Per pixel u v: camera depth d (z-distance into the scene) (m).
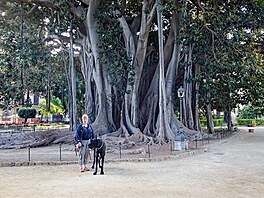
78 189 8.82
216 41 24.22
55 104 51.78
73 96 25.19
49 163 13.41
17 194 8.29
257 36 25.34
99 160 11.55
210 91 26.03
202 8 22.94
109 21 23.84
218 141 24.52
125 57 23.27
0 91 27.84
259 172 11.54
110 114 23.78
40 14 26.67
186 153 16.52
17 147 20.28
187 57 25.31
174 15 24.11
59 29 24.59
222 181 9.95
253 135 32.41
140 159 14.36
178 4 22.67
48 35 26.66
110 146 19.08
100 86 23.81
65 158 14.89
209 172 11.55
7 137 22.56
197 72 27.02
